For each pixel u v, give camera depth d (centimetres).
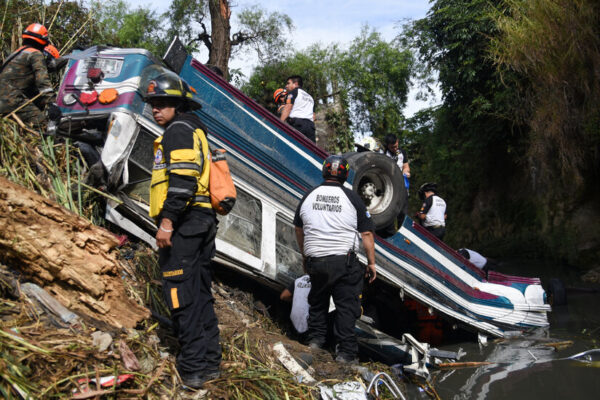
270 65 1973
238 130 429
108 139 360
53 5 571
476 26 1448
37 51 402
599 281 904
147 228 405
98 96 371
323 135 2044
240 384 292
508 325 583
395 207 516
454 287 561
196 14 1533
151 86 285
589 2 796
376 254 498
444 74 1634
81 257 283
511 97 1333
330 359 388
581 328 584
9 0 533
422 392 389
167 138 275
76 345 253
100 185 373
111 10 1473
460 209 1795
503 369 444
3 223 262
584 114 881
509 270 1088
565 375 415
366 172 506
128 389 247
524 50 882
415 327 589
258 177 443
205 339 281
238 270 431
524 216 1404
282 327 460
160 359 285
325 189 396
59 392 225
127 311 301
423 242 546
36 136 383
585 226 1103
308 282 440
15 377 217
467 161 1742
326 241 387
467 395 380
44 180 349
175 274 273
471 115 1606
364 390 331
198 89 404
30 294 272
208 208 284
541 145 1059
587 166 1020
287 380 320
